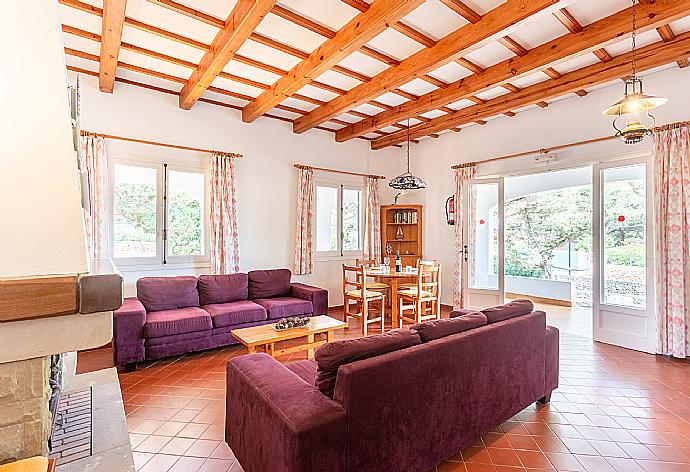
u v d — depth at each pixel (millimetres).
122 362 3320
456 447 2000
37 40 1172
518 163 5309
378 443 1639
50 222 1146
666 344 3826
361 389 1572
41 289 1093
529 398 2514
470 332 2119
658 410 2678
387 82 3938
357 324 5270
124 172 4305
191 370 3428
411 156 7012
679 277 3717
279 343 4195
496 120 5602
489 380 2188
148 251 4473
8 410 1117
